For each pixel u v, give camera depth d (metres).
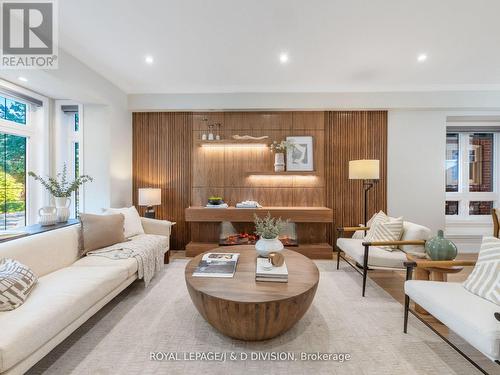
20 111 3.11
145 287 2.62
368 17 2.13
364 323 2.00
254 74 3.32
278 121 4.01
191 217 3.74
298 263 2.21
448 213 4.48
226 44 2.57
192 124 4.09
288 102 3.81
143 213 4.14
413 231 2.58
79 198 3.52
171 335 1.83
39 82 2.68
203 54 2.78
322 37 2.44
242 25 2.25
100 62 2.96
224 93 3.84
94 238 2.54
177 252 4.03
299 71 3.23
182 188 4.14
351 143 4.02
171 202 4.15
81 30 2.32
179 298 2.40
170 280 2.84
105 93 3.37
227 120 4.04
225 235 3.97
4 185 2.99
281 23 2.22
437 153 4.00
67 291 1.70
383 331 1.89
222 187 4.05
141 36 2.42
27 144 3.21
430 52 2.72
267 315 1.58
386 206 4.03
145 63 2.99
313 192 4.00
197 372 1.49
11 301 1.45
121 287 2.21
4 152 2.98
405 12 2.06
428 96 3.73
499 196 4.40
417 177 4.01
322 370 1.51
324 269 3.23
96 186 3.50
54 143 3.46
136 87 3.76
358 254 2.63
